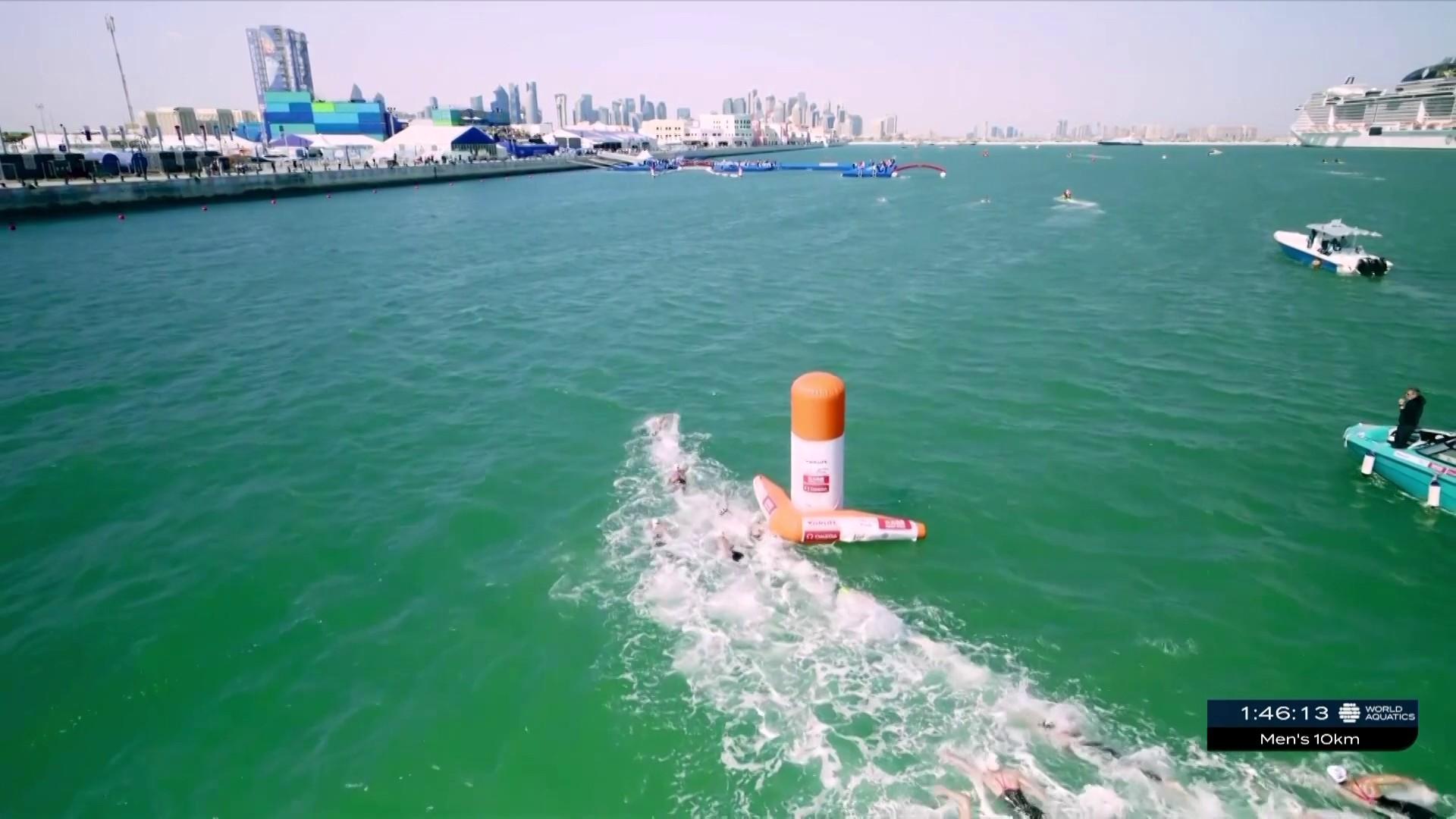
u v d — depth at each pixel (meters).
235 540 13.05
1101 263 42.03
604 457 16.28
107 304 32.41
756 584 11.51
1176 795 7.91
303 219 68.31
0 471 15.83
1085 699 9.30
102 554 12.70
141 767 8.45
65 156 76.31
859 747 8.48
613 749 8.53
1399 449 14.92
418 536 13.07
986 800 7.79
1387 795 7.94
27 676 9.83
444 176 120.81
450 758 8.48
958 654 10.04
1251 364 22.98
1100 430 17.83
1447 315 29.08
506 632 10.49
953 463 16.08
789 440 17.20
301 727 8.95
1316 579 11.88
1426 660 10.07
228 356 24.38
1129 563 12.33
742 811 7.75
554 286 36.47
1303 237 42.09
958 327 27.72
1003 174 146.12
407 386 21.19
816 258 45.25
